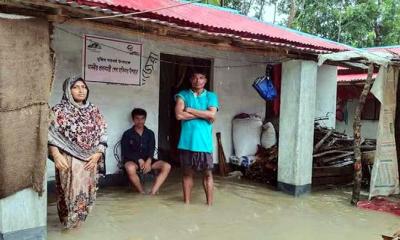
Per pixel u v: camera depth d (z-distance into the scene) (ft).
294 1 57.98
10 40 12.58
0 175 12.78
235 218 18.12
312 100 23.13
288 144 23.13
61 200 15.12
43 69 13.39
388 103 21.43
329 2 58.03
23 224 13.67
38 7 12.93
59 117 14.46
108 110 22.44
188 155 19.43
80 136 14.79
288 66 23.09
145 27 15.53
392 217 19.13
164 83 30.68
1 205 13.20
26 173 13.35
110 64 22.25
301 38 25.62
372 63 20.59
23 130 13.08
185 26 15.93
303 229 17.03
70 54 20.86
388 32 55.88
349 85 40.04
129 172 21.09
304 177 23.08
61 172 14.62
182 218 17.70
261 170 25.72
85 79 21.47
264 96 25.89
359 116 21.07
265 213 19.17
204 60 27.04
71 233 15.15
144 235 15.46
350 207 20.84
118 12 14.03
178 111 19.19
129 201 19.94
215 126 27.27
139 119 21.65
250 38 18.28
